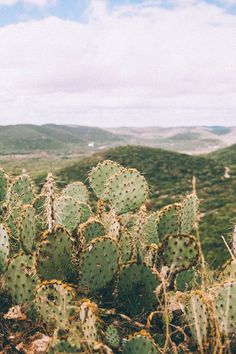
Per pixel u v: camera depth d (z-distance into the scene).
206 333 2.21
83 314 2.07
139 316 2.57
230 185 64.31
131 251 3.04
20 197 3.68
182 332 2.36
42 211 3.18
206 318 2.20
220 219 33.31
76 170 76.56
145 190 3.40
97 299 2.62
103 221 3.40
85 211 3.54
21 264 2.60
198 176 71.75
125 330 2.44
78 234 2.92
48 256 2.50
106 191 3.44
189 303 2.32
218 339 2.08
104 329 2.27
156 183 68.44
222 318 2.23
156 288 2.45
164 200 52.44
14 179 3.82
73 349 1.97
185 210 3.07
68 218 3.01
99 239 2.56
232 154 115.25
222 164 78.19
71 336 2.02
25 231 2.85
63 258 2.56
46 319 2.30
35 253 2.57
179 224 3.09
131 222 3.61
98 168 3.61
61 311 2.24
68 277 2.60
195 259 2.66
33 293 2.54
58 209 2.96
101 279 2.57
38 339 2.39
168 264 2.68
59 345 1.97
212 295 2.33
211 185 64.94
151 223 3.27
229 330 2.21
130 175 3.44
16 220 3.37
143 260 2.93
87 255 2.53
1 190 3.68
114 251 2.58
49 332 2.31
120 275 2.60
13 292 2.59
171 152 86.25
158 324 2.54
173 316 2.54
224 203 47.22
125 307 2.60
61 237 2.54
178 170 74.56
